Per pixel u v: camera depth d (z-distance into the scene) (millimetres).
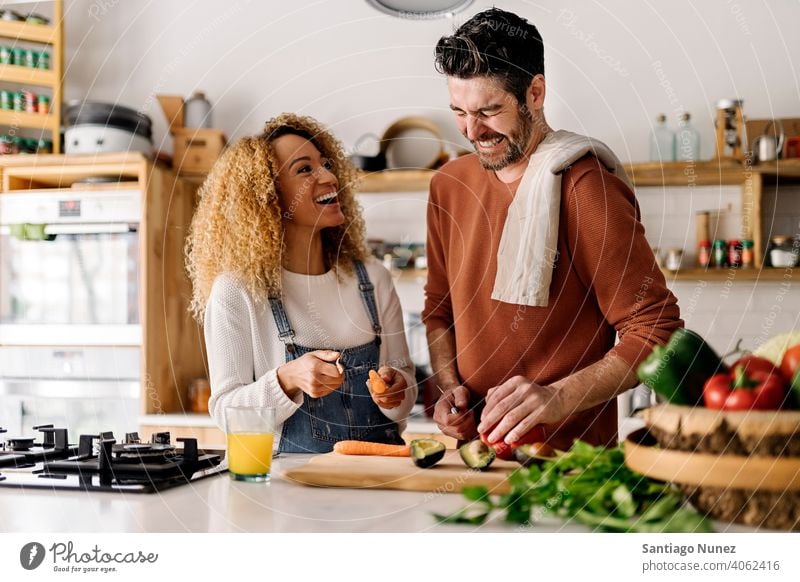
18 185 2842
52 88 3170
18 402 2721
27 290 2740
